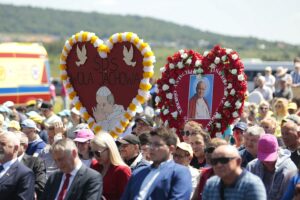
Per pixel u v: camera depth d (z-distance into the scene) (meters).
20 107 31.39
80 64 17.16
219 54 15.90
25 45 41.25
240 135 15.02
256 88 26.97
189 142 13.51
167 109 16.59
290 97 25.59
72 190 11.18
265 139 11.41
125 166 12.06
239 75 15.61
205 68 16.06
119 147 13.35
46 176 14.79
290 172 11.35
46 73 42.41
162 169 10.80
